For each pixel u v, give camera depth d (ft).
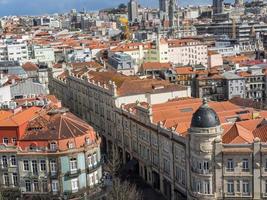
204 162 387.14
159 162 466.29
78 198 429.38
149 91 581.12
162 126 453.99
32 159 424.87
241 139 389.60
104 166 521.65
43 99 576.61
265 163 379.55
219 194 390.63
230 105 519.19
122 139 555.28
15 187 434.71
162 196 467.52
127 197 418.92
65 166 423.23
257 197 384.47
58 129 433.48
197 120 385.91
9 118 451.53
